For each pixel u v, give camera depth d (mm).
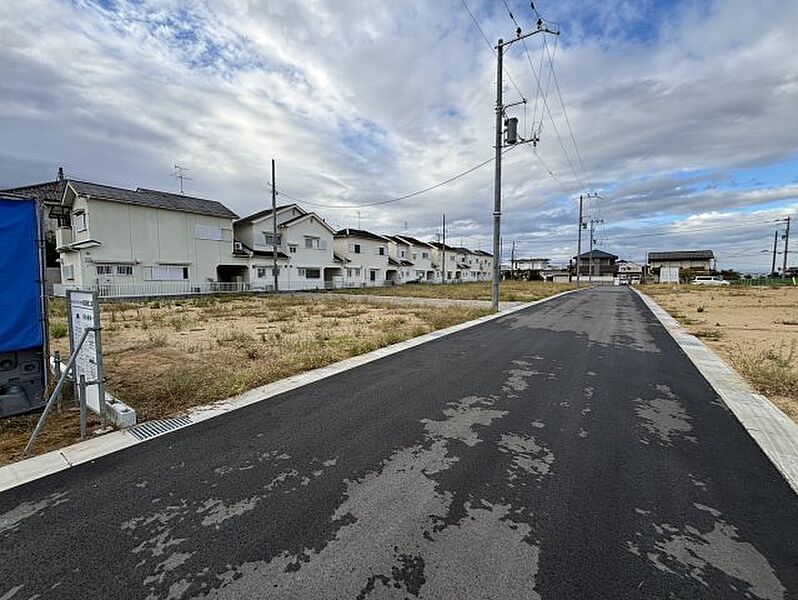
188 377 4828
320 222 33562
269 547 1949
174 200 25172
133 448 3057
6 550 1931
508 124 14445
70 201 22391
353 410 3926
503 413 3850
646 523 2139
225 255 26797
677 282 52062
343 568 1808
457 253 63906
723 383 4891
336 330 9562
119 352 6828
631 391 4566
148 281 22703
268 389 4613
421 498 2385
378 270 42094
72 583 1728
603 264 72000
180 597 1642
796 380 4738
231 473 2688
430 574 1768
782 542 1993
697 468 2760
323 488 2498
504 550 1922
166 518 2184
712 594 1657
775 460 2881
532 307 16031
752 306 15938
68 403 3979
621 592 1666
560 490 2473
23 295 3787
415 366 5785
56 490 2461
